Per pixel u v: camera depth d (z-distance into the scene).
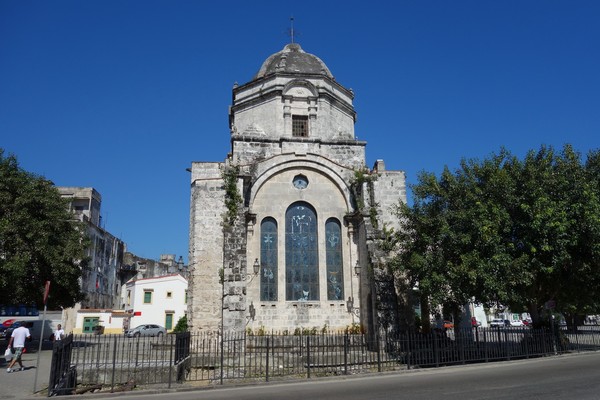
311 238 28.33
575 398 11.45
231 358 22.73
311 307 26.91
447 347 21.81
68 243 33.03
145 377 17.38
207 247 27.44
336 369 20.44
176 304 60.31
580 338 32.62
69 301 34.28
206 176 28.80
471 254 20.47
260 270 27.12
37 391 15.85
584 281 24.52
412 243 23.75
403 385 15.09
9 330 42.56
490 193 22.47
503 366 19.55
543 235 20.91
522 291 23.59
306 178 29.11
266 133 30.56
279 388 15.75
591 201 21.22
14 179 30.91
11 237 29.66
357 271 27.66
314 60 34.16
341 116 32.62
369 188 28.05
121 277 75.75
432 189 23.20
